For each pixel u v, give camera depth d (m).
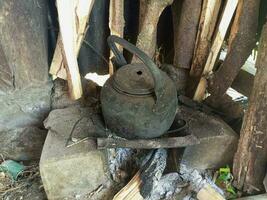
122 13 0.72
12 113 0.76
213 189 0.68
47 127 0.70
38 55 0.70
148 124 0.62
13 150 0.78
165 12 0.82
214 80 0.74
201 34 0.72
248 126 0.65
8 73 0.69
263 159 0.66
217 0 0.69
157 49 0.84
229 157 0.74
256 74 0.60
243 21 0.65
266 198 0.66
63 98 0.78
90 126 0.69
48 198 0.70
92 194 0.71
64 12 0.64
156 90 0.58
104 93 0.64
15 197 0.72
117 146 0.63
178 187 0.72
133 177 0.69
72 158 0.64
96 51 0.83
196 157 0.73
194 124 0.72
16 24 0.63
